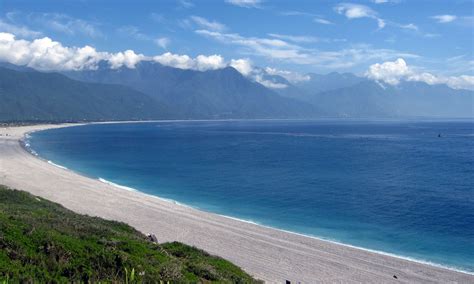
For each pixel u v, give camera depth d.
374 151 135.00
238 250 38.22
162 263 21.25
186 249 29.19
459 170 92.62
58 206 44.94
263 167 98.38
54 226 24.39
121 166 99.94
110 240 23.39
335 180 80.12
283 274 33.00
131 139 193.12
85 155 123.25
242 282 23.55
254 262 35.34
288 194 67.12
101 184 70.56
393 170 93.00
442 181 78.25
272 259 36.31
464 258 38.50
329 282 31.91
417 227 48.47
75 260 18.84
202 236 41.97
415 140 184.75
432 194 65.94
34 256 18.42
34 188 64.12
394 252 40.12
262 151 135.62
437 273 34.41
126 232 32.47
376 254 38.72
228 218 50.44
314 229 47.94
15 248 18.78
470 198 62.50
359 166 99.56
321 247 40.28
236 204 60.31
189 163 105.62
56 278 17.09
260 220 51.81
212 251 37.38
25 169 83.50
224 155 124.06
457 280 33.06
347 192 68.50
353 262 36.44
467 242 42.91
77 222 29.08
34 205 41.44
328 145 158.38
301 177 83.62
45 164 92.69
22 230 20.67
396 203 60.16
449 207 57.12
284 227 48.69
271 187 73.12
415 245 42.22
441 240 43.72
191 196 65.69
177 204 57.47
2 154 108.00
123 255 19.86
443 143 167.50
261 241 41.28
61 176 76.94
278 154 126.44
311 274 33.31
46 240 19.84
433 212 54.81
